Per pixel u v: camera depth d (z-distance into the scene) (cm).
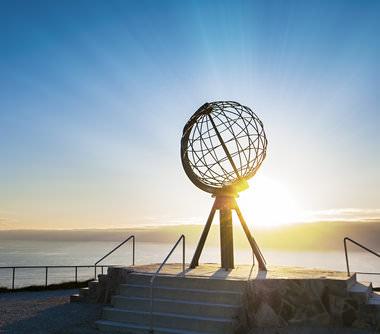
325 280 635
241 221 944
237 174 930
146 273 801
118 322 682
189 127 961
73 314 792
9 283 11269
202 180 1009
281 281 650
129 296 749
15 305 912
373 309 588
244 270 865
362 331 580
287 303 634
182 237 770
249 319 636
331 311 615
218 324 593
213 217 974
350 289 637
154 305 684
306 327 610
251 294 648
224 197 958
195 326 611
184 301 671
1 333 632
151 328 627
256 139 941
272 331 607
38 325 692
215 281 682
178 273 795
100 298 913
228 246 910
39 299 1015
